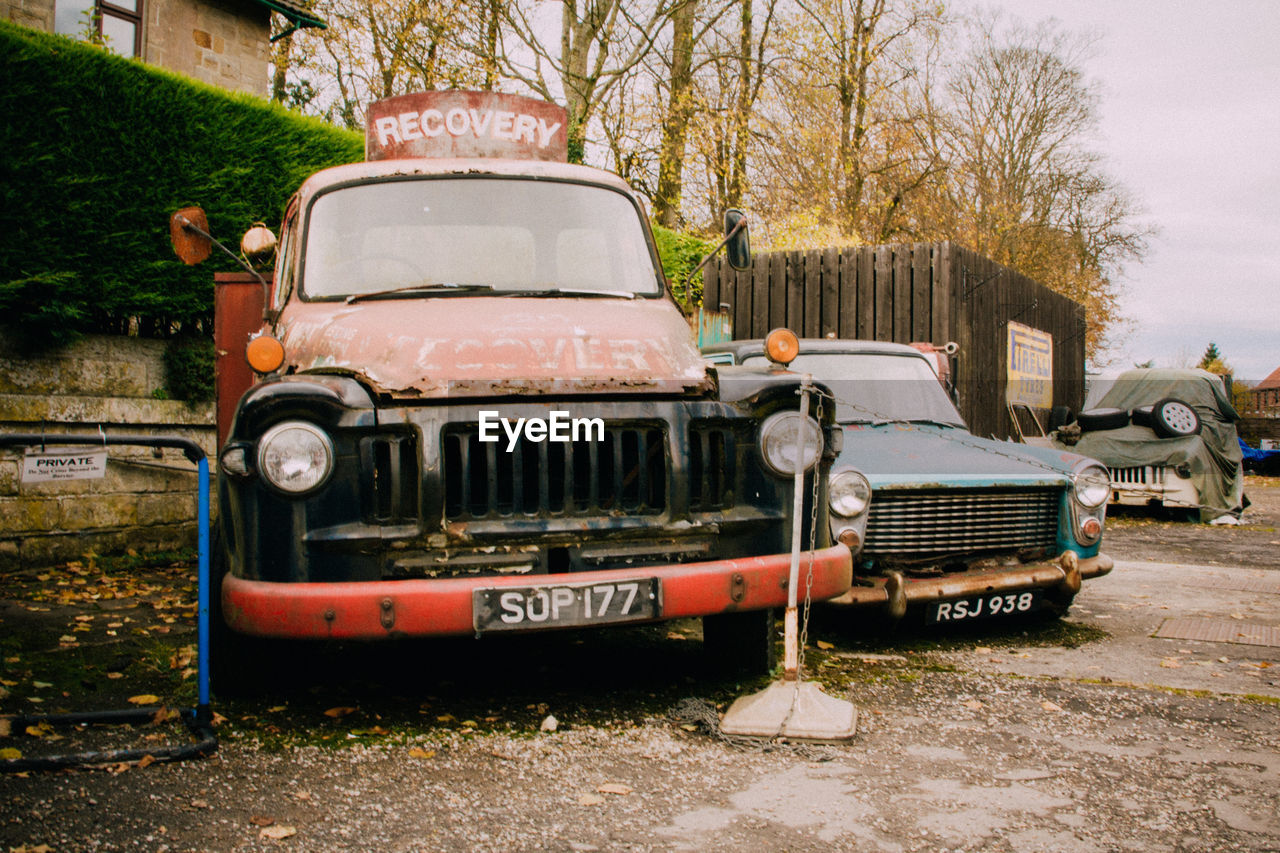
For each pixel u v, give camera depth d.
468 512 3.76
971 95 33.72
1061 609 6.45
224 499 3.96
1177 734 4.03
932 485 5.55
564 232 5.14
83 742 3.78
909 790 3.38
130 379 8.07
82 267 7.38
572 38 20.52
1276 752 3.80
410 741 3.88
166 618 5.96
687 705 4.26
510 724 4.11
